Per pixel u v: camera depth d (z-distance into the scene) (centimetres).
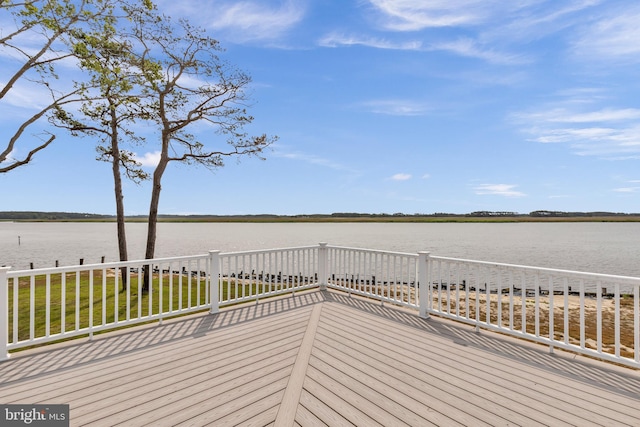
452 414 249
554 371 323
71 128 977
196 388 284
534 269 385
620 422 241
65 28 794
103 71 831
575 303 1062
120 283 1063
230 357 348
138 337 407
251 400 265
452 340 402
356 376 307
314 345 381
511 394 279
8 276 345
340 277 654
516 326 738
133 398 268
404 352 364
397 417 244
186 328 442
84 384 291
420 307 492
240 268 2406
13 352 390
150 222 924
